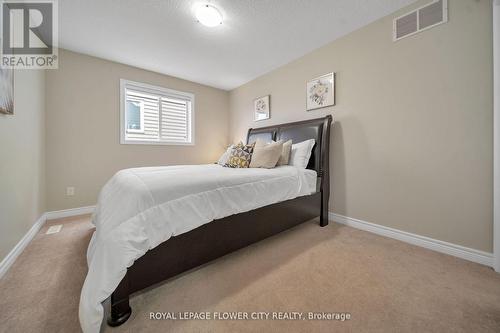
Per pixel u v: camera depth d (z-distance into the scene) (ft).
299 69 8.77
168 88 10.74
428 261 4.78
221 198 4.34
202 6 5.71
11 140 4.92
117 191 4.15
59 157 8.02
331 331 2.93
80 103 8.39
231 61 9.15
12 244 4.79
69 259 4.86
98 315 2.60
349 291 3.77
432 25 5.24
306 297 3.62
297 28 6.76
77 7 5.75
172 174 4.60
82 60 8.39
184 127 11.63
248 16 6.16
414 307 3.37
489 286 3.86
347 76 7.10
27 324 3.00
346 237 6.20
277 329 2.97
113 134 9.17
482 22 4.56
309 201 6.81
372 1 5.57
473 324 3.03
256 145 7.69
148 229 3.20
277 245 5.67
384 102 6.20
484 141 4.58
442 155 5.17
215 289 3.83
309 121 8.02
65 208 8.20
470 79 4.73
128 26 6.61
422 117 5.47
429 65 5.32
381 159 6.32
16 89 5.30
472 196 4.76
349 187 7.16
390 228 6.15
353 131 6.98
